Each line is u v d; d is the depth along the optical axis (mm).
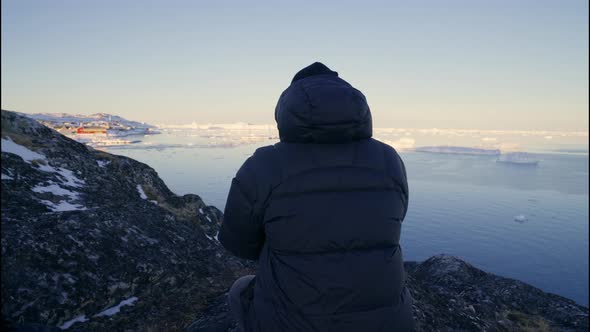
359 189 2424
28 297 5836
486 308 9523
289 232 2340
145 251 8258
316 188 2359
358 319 2270
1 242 6340
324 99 2365
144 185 14258
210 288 8023
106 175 13188
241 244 2709
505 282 11914
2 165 9906
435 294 9008
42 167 11242
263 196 2381
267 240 2492
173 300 7246
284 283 2342
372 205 2414
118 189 12648
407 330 2492
